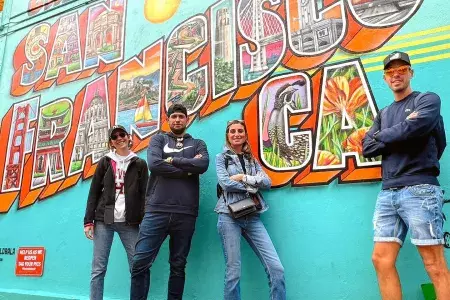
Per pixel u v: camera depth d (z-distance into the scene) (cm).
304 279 388
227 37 496
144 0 580
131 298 392
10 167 635
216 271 430
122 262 493
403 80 317
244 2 494
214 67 495
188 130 490
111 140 455
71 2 657
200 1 530
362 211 374
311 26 444
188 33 528
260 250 373
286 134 428
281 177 420
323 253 384
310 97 424
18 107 661
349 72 410
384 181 309
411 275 345
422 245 277
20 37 701
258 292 406
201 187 459
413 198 286
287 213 408
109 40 598
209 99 487
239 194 385
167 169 389
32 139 626
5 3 741
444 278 273
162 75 533
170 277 392
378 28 406
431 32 381
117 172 444
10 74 690
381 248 299
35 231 577
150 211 393
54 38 659
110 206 432
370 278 360
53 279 541
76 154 574
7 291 566
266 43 468
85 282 512
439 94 367
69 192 562
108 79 579
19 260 579
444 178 351
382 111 333
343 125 401
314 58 433
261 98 453
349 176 387
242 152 410
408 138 287
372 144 318
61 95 620
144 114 532
